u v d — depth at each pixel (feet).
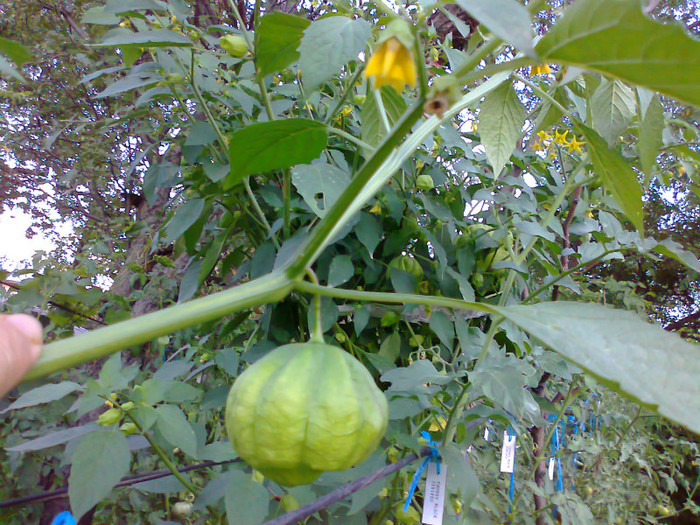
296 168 0.96
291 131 0.57
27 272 1.47
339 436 0.53
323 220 0.51
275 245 1.24
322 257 1.28
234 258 1.53
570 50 0.41
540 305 0.50
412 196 1.39
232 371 1.19
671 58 0.37
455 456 1.01
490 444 2.05
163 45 0.92
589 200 1.68
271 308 1.23
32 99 3.97
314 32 0.57
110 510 2.03
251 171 0.62
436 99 0.42
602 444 2.20
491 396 0.88
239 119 1.48
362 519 1.13
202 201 1.26
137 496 1.92
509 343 1.54
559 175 1.67
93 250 2.46
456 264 1.49
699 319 5.13
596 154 0.73
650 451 2.84
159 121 2.10
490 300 1.52
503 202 1.35
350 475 0.99
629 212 0.75
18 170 4.57
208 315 0.47
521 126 0.97
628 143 1.59
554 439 1.99
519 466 2.03
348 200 0.49
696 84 0.39
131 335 0.44
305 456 0.54
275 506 1.18
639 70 0.40
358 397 0.56
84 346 0.42
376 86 0.44
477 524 1.32
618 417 2.45
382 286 1.44
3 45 0.47
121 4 1.08
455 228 1.53
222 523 1.18
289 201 1.20
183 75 1.27
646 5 0.53
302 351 0.58
